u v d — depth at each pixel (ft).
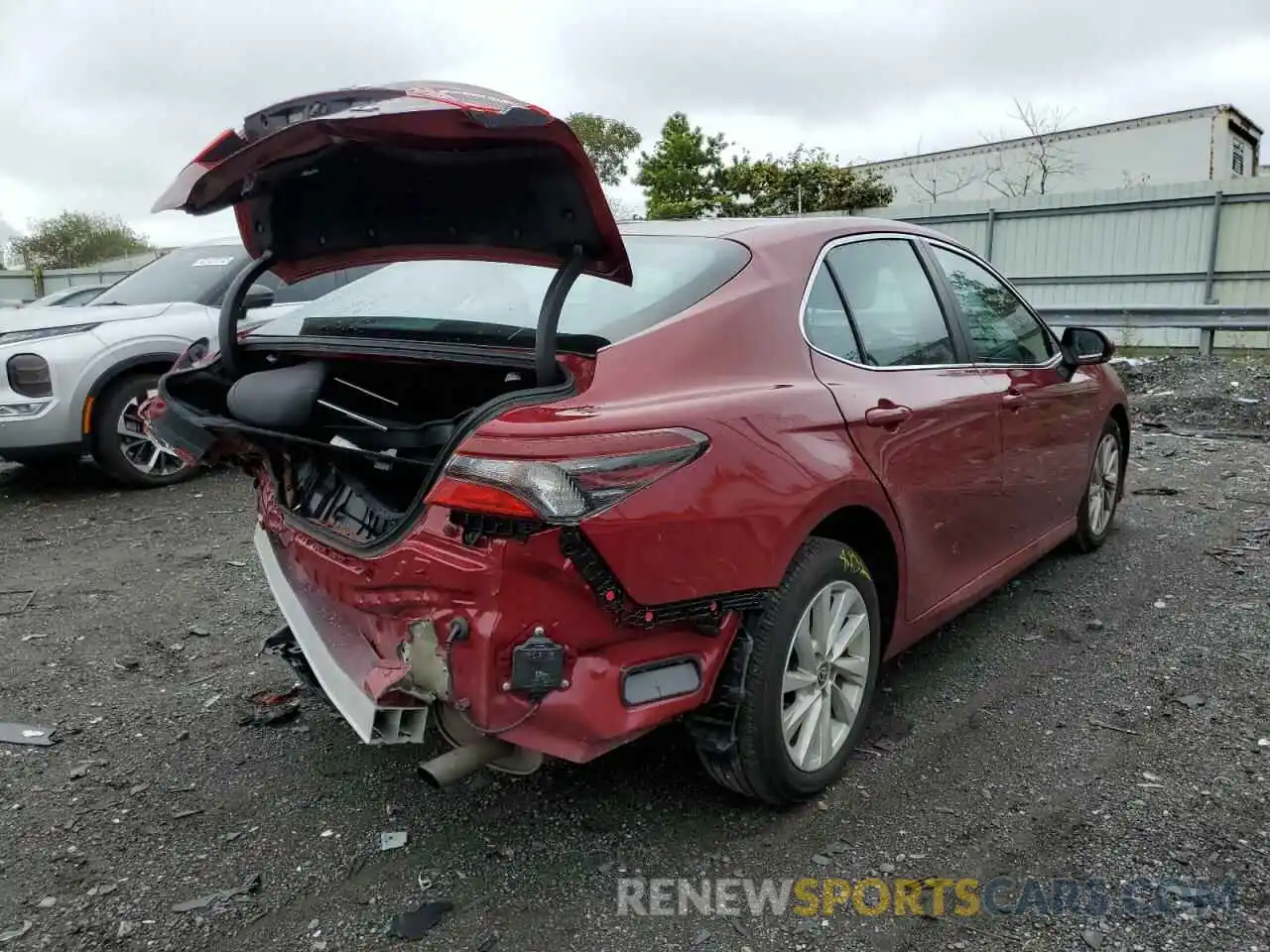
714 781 10.27
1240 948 7.75
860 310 11.07
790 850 9.21
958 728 11.48
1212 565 16.80
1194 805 9.71
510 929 8.22
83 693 12.92
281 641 10.93
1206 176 72.69
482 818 9.84
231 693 12.86
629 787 10.29
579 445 7.50
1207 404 31.12
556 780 10.47
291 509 10.34
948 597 12.17
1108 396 16.94
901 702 12.17
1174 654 13.34
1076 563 17.16
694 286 9.59
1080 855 9.00
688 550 8.13
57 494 23.93
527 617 7.76
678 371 8.71
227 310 10.73
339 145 8.05
